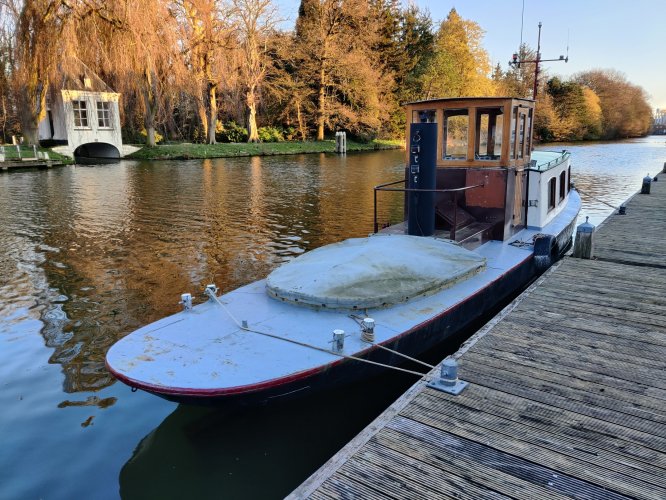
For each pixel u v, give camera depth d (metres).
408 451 3.05
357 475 2.85
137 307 7.37
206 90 38.72
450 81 53.06
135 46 29.48
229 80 36.22
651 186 17.05
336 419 4.59
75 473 3.93
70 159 29.47
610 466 2.90
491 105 7.45
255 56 39.66
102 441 4.32
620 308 5.51
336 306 4.74
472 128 7.70
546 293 6.05
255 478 3.85
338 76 45.72
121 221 13.40
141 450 4.20
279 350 4.09
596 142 66.38
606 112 72.50
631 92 76.88
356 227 13.02
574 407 3.53
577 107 63.75
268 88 43.50
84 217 13.90
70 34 27.59
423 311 4.92
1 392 5.08
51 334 6.45
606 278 6.63
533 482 2.78
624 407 3.52
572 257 7.78
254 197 17.69
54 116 31.81
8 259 9.82
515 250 7.29
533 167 8.73
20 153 26.73
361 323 4.29
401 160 34.41
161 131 40.50
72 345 6.14
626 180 23.77
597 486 2.74
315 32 43.22
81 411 4.76
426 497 2.68
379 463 2.95
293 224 13.28
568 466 2.90
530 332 4.87
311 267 5.39
